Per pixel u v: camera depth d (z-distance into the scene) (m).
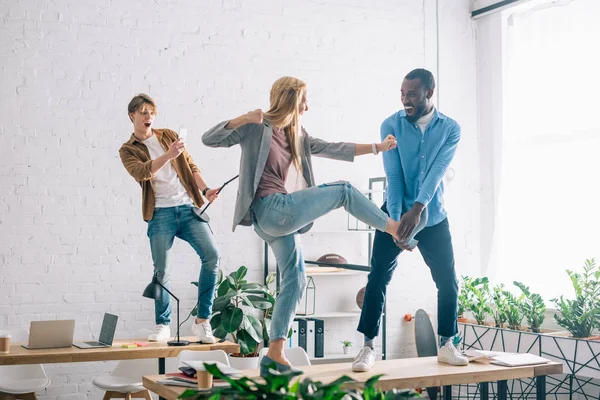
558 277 6.11
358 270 5.65
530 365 3.99
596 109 5.85
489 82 6.86
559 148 6.15
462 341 6.23
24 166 5.53
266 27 6.27
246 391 2.14
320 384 2.17
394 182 4.08
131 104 4.70
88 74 5.71
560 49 6.16
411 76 3.94
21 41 5.55
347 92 6.54
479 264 6.88
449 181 6.83
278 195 3.35
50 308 5.55
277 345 3.41
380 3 6.70
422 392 6.39
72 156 5.65
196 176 4.80
